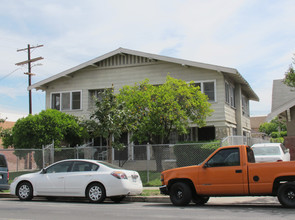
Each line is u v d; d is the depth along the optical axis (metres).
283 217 7.99
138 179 12.45
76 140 21.81
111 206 10.76
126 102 17.83
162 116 17.39
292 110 18.06
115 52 23.39
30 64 29.77
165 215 8.64
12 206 10.77
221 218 8.02
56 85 25.02
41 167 19.67
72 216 8.59
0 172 14.08
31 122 20.14
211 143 16.73
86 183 11.77
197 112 18.86
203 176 10.33
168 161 17.91
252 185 9.73
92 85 24.17
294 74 13.34
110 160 16.69
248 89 26.70
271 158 14.81
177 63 22.22
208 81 21.67
